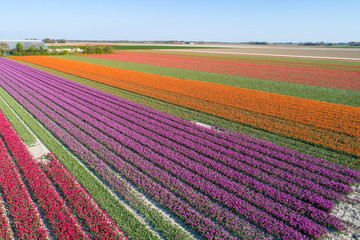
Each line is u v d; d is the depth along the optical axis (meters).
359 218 9.81
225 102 24.75
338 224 9.34
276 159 14.16
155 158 14.21
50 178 12.46
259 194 11.12
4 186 11.41
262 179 12.19
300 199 10.93
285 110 22.03
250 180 12.05
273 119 20.09
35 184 11.66
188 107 23.59
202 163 13.83
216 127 18.89
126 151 15.15
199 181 12.00
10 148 15.07
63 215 9.81
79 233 8.93
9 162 13.55
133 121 20.17
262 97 26.62
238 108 23.08
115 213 10.03
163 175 12.62
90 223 9.44
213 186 11.66
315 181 12.12
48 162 13.80
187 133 17.77
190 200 10.75
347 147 15.20
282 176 12.41
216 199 10.78
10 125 18.94
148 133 17.78
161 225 9.48
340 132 17.34
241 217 9.92
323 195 11.07
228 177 12.50
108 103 25.16
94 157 14.41
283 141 16.41
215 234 9.01
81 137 17.05
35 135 17.70
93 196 11.04
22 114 21.77
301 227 9.23
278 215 9.83
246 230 9.25
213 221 9.77
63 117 21.33
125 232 9.16
